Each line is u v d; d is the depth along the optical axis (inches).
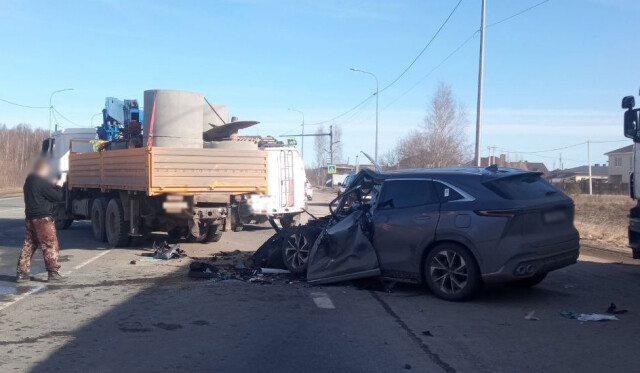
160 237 624.1
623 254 518.3
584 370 210.7
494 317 284.0
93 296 331.0
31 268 432.8
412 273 327.3
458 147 1391.5
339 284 359.9
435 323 273.7
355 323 274.2
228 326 269.6
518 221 293.7
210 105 584.1
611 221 866.1
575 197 1643.7
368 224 343.9
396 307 304.2
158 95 510.6
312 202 1435.8
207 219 505.7
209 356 227.0
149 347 237.9
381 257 337.4
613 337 250.8
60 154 701.9
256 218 557.0
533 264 293.7
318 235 376.5
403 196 336.2
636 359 222.2
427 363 219.0
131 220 516.7
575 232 322.7
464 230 303.3
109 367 213.9
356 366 215.9
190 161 492.7
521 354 228.7
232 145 541.6
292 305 309.7
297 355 228.4
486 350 233.9
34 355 227.1
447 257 313.4
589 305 307.7
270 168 644.1
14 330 262.2
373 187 361.4
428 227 317.4
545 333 257.1
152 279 381.1
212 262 444.5
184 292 341.1
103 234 573.9
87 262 453.7
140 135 573.3
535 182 323.6
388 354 229.5
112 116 709.3
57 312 294.8
